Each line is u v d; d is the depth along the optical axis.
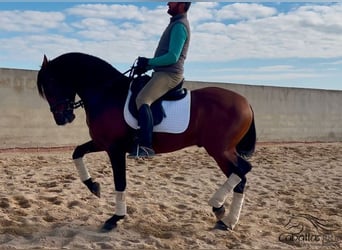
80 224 4.66
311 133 17.27
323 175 8.91
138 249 3.98
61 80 4.57
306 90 16.97
